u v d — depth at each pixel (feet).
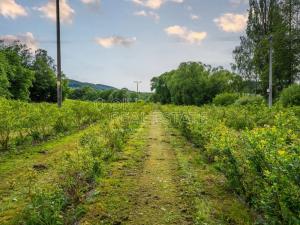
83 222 19.89
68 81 265.95
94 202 23.16
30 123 47.52
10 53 208.74
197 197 23.95
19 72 202.28
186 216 20.86
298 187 14.65
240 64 179.93
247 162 19.42
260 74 160.04
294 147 15.72
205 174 30.99
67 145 47.57
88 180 27.81
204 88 280.92
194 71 290.76
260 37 168.25
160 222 20.01
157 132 68.13
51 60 263.49
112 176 30.30
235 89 223.30
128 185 27.43
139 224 19.75
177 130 71.51
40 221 17.44
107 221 20.01
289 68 145.79
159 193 25.41
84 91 462.60
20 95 201.98
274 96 148.87
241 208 21.99
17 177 29.73
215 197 24.50
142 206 22.61
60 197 19.95
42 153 41.55
